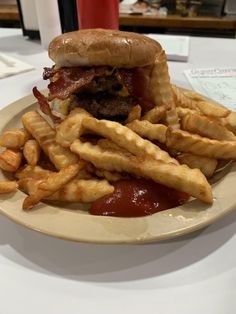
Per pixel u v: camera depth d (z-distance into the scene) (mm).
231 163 180
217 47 397
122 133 169
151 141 187
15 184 158
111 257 141
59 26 378
